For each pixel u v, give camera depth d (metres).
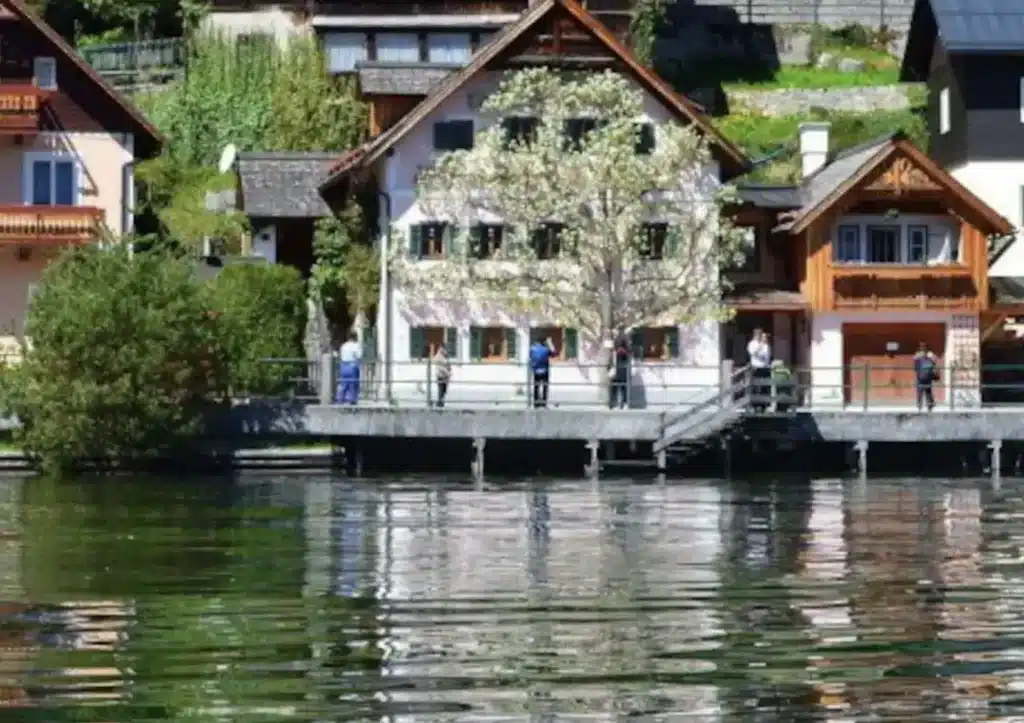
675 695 39.25
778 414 90.00
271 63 130.12
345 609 48.56
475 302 101.69
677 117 101.44
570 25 101.62
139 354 86.56
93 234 100.75
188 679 40.50
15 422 89.94
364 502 75.00
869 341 105.56
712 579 53.88
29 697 39.03
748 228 108.62
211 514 70.00
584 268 98.75
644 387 102.62
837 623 46.62
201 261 107.38
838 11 142.38
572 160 98.31
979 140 117.00
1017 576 54.41
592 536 64.25
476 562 57.38
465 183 100.06
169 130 128.25
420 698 39.00
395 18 130.50
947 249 105.75
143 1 137.62
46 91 103.06
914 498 78.00
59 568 55.38
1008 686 39.81
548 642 44.25
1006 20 117.50
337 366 94.12
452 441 91.00
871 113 133.12
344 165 103.94
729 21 140.12
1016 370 106.50
